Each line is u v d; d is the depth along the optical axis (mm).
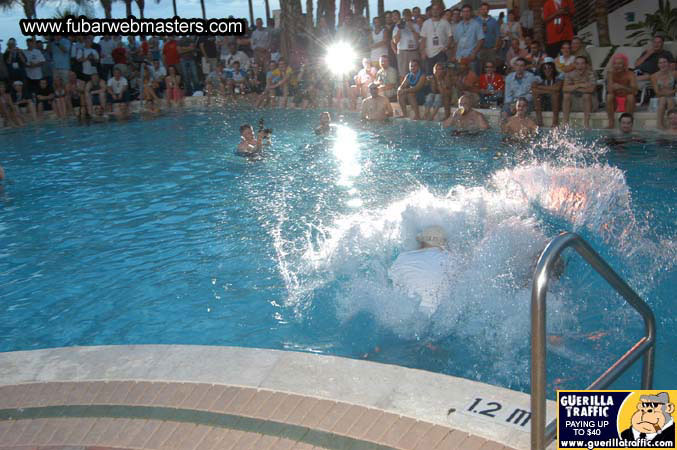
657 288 4664
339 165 9633
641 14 15133
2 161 11133
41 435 2729
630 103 10695
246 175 9195
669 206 6504
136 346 3381
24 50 16984
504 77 13516
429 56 14672
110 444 2660
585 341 4012
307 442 2576
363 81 16016
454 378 2914
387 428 2600
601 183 6543
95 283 5383
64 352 3359
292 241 6156
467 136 11500
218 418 2756
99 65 18828
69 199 8211
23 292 5258
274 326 4449
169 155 11070
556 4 13227
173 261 5805
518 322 4168
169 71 18641
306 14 22141
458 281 4441
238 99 18828
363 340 4184
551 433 2150
